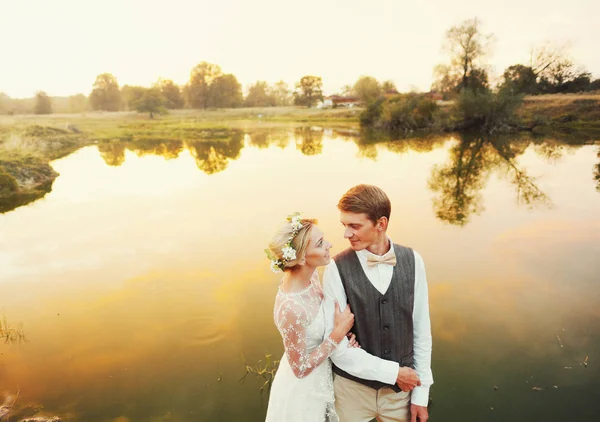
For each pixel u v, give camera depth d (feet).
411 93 102.99
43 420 9.23
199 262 18.48
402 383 5.76
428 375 6.11
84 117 173.47
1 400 9.98
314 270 6.53
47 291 16.17
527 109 90.22
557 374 10.17
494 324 12.49
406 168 41.55
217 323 13.21
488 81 99.76
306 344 5.83
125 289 16.07
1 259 19.71
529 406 9.11
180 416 9.27
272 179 37.50
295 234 5.64
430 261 17.43
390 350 5.90
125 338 12.59
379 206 5.42
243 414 9.29
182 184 36.88
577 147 53.83
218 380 10.50
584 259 17.30
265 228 23.18
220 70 260.21
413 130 93.20
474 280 15.52
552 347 11.28
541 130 77.51
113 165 49.83
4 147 46.37
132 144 76.79
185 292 15.55
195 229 23.48
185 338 12.47
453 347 11.39
